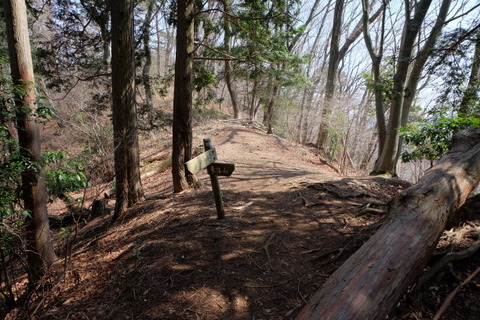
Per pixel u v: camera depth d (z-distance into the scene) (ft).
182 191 19.48
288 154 38.47
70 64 32.37
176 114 18.66
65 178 12.98
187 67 17.84
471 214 9.48
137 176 19.06
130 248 12.80
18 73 12.99
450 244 8.28
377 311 5.53
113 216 18.86
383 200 15.11
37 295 11.84
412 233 6.93
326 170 35.63
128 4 16.06
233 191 18.71
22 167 12.28
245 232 12.36
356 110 54.85
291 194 16.85
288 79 38.60
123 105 17.15
